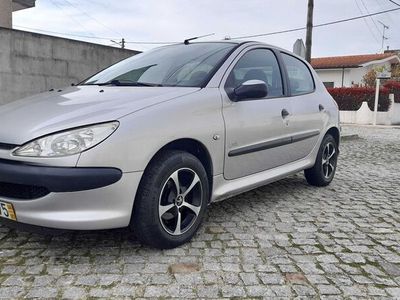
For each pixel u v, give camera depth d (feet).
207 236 11.21
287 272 9.24
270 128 12.94
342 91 66.54
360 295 8.36
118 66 14.16
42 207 8.73
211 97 10.98
